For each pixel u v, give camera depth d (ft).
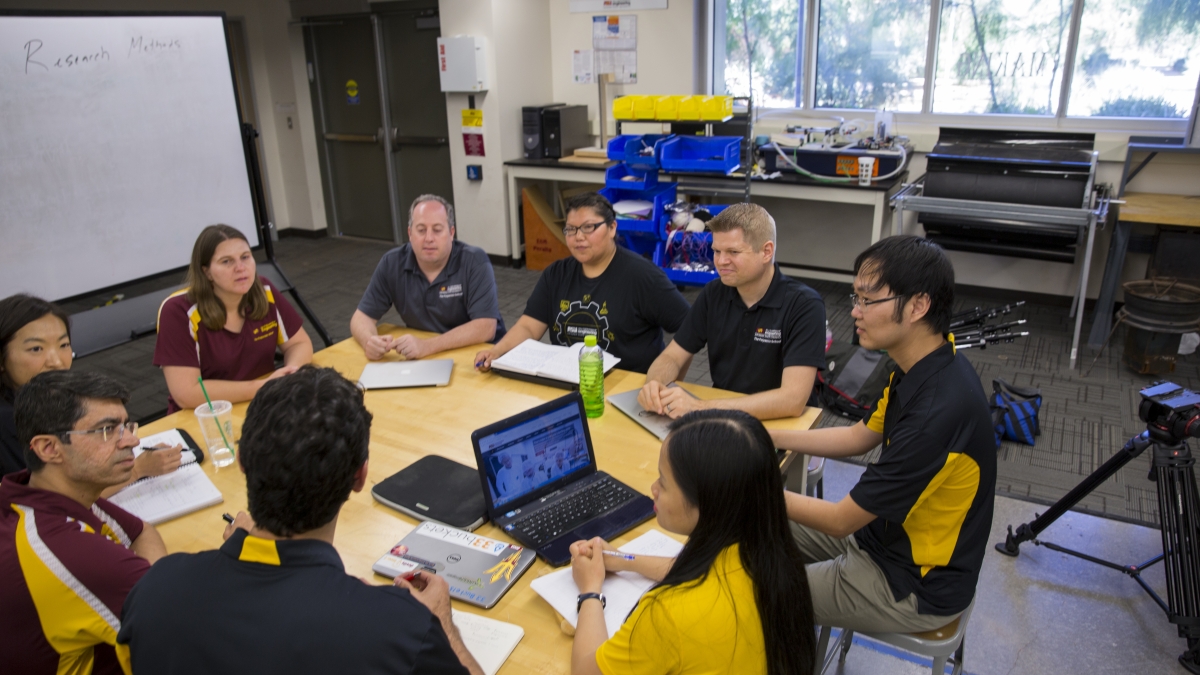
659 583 3.45
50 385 4.15
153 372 13.32
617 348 8.25
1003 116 15.08
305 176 21.17
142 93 11.16
